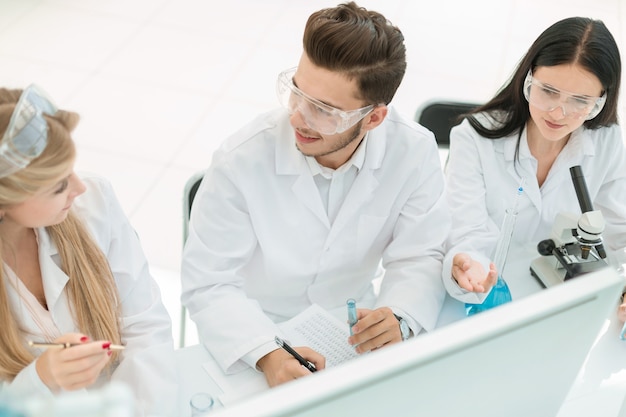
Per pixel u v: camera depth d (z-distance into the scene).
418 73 4.21
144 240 3.02
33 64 3.97
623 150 1.98
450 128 2.23
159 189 3.29
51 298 1.38
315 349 1.54
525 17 4.86
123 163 3.41
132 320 1.54
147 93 3.86
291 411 0.76
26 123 1.10
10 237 1.33
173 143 3.55
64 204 1.24
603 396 1.44
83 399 0.69
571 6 5.02
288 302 1.85
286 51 4.32
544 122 1.75
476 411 1.00
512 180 1.97
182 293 1.70
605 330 1.61
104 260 1.45
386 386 0.82
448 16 4.80
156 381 1.42
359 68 1.40
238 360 1.52
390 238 1.87
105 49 4.17
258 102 3.88
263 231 1.71
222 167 1.64
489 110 1.96
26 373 1.20
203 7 4.66
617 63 1.68
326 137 1.51
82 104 3.73
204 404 1.36
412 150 1.73
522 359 0.97
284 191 1.68
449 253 1.75
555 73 1.68
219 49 4.27
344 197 1.73
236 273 1.73
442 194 1.82
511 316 0.89
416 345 0.84
